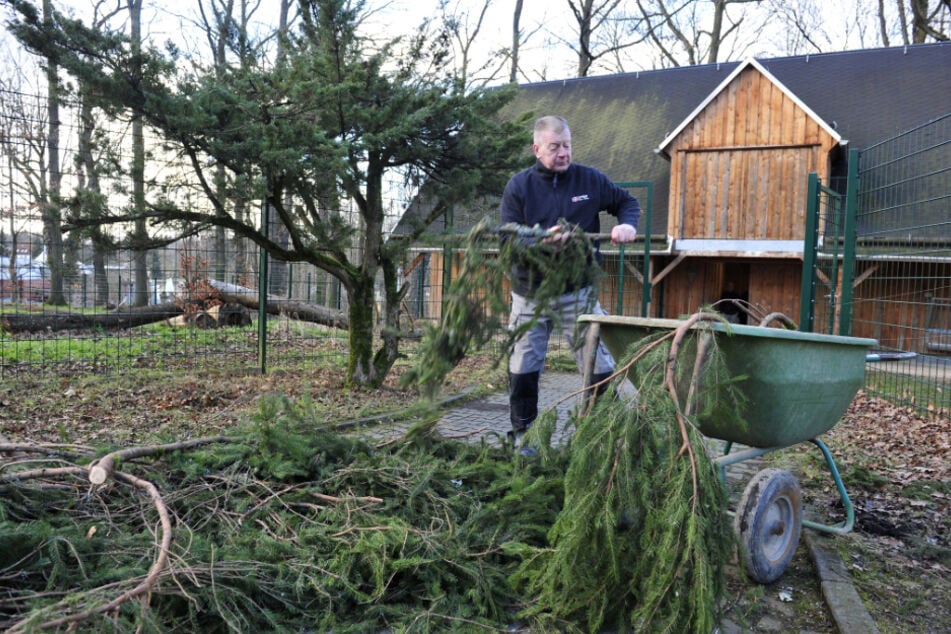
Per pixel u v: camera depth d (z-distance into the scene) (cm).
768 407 286
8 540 229
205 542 256
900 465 509
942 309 1470
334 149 541
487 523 292
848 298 810
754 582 300
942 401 740
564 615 242
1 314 847
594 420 243
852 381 325
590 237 303
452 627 238
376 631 244
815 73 1981
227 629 229
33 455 323
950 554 329
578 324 311
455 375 820
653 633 217
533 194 395
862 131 1756
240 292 1195
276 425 348
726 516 235
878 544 346
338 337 977
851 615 261
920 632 256
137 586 216
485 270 273
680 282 1758
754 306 412
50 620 190
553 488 308
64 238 599
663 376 253
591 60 2862
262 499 311
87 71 511
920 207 1537
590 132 2125
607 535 222
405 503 305
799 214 1564
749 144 1609
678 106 2094
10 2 499
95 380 707
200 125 530
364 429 549
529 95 2361
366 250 686
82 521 277
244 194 566
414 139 636
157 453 325
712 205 1644
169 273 1066
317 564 257
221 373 769
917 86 1819
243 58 599
